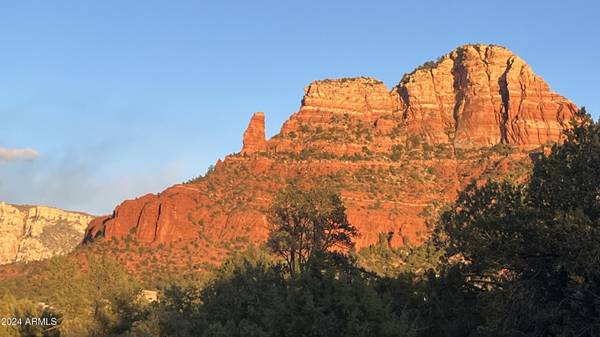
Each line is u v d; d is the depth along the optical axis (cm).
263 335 2386
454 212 2781
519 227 2288
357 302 2266
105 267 4700
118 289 4453
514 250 2306
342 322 2195
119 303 4394
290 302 2328
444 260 2812
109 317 4203
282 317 2331
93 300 4481
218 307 2995
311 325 2195
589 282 2098
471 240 2458
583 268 2064
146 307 4256
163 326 3161
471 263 2683
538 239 2225
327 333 2156
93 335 4038
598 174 2289
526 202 2445
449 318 2639
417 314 2681
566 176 2336
